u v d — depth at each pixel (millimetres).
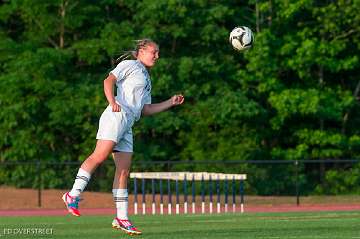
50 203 89562
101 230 42062
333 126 125438
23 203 89312
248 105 113812
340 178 105000
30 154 115562
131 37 116625
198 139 117250
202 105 115562
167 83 114438
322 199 94625
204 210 75250
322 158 117438
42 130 117562
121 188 36219
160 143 120875
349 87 126500
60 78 119312
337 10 116000
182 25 118500
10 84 114125
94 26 121625
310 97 113500
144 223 50094
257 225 45500
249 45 42438
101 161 35188
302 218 55812
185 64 114562
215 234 37094
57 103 114125
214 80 118188
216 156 115125
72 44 122938
